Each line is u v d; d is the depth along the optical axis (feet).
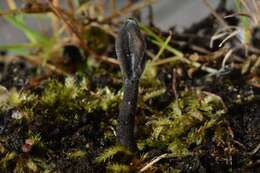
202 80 0.92
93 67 0.98
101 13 1.05
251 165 0.78
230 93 0.88
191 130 0.81
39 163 0.78
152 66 0.94
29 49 1.06
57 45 1.01
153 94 0.88
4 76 0.99
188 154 0.78
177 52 0.95
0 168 0.78
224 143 0.80
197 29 1.03
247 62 0.92
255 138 0.81
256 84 0.89
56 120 0.83
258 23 0.89
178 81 0.93
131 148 0.77
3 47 0.98
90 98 0.87
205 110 0.84
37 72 0.99
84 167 0.77
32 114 0.83
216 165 0.78
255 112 0.84
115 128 0.82
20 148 0.79
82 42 0.97
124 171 0.76
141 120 0.84
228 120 0.83
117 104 0.85
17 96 0.85
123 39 0.69
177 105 0.85
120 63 0.70
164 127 0.82
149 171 0.76
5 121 0.83
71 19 0.97
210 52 0.98
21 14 1.00
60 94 0.86
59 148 0.80
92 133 0.82
